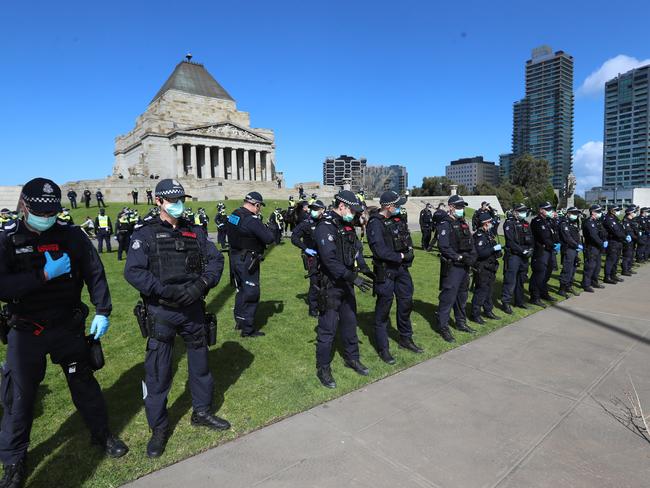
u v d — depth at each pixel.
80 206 38.69
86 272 3.10
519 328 6.57
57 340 2.95
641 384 4.47
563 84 126.88
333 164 151.62
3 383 2.85
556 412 3.86
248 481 2.88
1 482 2.79
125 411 3.87
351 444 3.32
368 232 5.18
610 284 10.55
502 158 150.00
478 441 3.37
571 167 131.12
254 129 73.81
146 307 3.38
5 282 2.66
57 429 3.56
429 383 4.49
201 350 3.56
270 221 18.02
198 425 3.59
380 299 5.11
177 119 66.50
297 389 4.32
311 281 6.84
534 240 8.16
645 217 14.41
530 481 2.88
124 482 2.88
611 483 2.86
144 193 47.44
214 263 3.59
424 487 2.81
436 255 15.41
